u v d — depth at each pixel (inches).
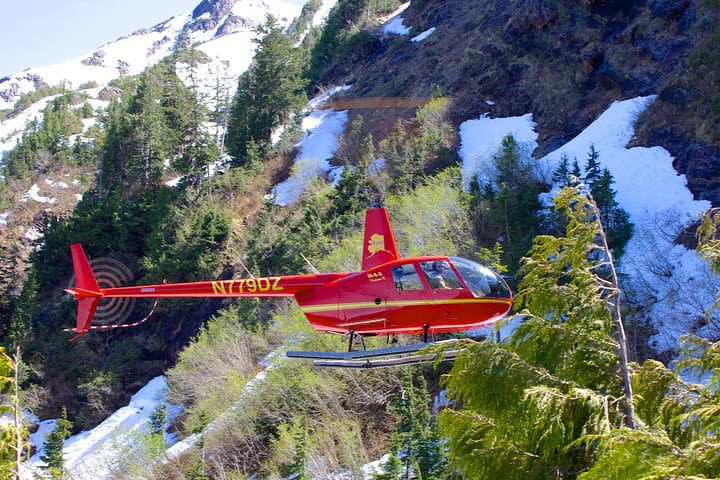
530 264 440.1
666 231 1278.3
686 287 1116.5
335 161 2536.9
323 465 1058.7
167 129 3253.0
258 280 635.5
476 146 2012.8
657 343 1059.3
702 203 1315.2
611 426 374.6
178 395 1627.7
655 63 1710.1
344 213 1998.0
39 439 1893.5
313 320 611.5
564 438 385.4
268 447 1250.6
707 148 1403.8
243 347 1579.7
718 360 389.1
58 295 2479.1
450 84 2363.4
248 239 2151.8
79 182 4197.8
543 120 1959.9
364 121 2642.7
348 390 1283.2
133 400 1915.6
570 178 447.5
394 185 1994.3
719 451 296.4
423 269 577.6
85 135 4975.4
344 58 3351.4
